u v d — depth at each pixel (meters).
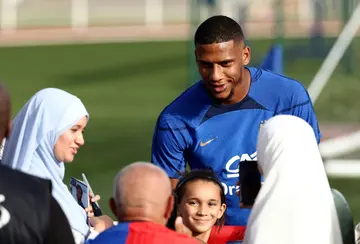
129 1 81.69
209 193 9.41
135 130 30.92
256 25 64.44
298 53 46.53
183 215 9.48
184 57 53.53
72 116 9.27
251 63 43.75
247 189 8.54
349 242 7.73
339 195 7.91
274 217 7.48
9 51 60.53
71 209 9.21
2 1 79.25
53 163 9.27
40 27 78.31
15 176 6.77
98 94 40.81
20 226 6.59
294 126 7.78
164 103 37.56
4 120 7.00
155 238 7.24
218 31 9.98
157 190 7.38
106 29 76.38
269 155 7.73
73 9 81.06
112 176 23.53
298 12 62.12
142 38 67.56
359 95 37.88
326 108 35.47
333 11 51.78
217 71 10.01
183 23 79.69
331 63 37.12
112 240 7.27
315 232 7.40
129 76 46.50
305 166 7.59
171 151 10.75
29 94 41.84
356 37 43.09
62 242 6.70
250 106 10.55
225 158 10.62
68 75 47.94
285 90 10.58
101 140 28.91
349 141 28.47
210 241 10.12
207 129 10.59
